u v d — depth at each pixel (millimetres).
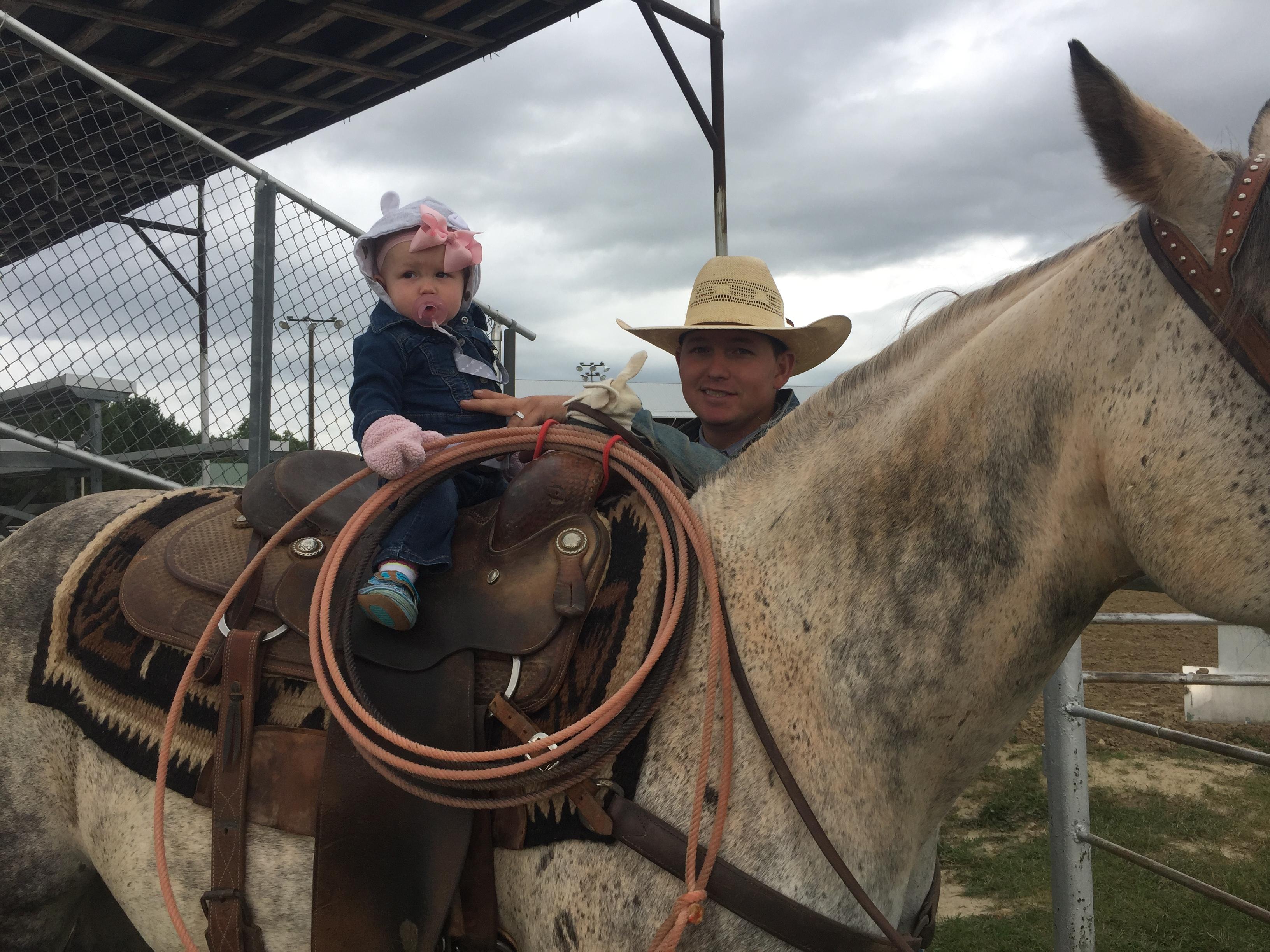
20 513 3529
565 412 1531
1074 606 1153
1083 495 1105
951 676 1169
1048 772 2615
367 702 1246
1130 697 6648
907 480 1210
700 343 2041
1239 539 957
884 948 1174
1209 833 4285
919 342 1322
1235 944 3262
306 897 1315
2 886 1537
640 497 1411
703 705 1202
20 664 1600
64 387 3129
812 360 2135
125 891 1467
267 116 6805
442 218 1622
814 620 1226
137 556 1598
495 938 1261
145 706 1466
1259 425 951
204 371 3340
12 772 1557
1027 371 1138
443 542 1391
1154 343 1027
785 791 1157
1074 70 1067
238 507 1642
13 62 3096
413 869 1244
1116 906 3582
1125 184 1045
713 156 6164
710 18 6098
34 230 3850
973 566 1158
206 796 1369
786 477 1342
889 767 1192
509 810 1239
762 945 1134
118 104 3336
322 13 5184
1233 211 982
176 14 5219
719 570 1306
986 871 4020
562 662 1253
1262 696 5898
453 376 1647
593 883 1167
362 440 1506
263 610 1426
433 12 5402
